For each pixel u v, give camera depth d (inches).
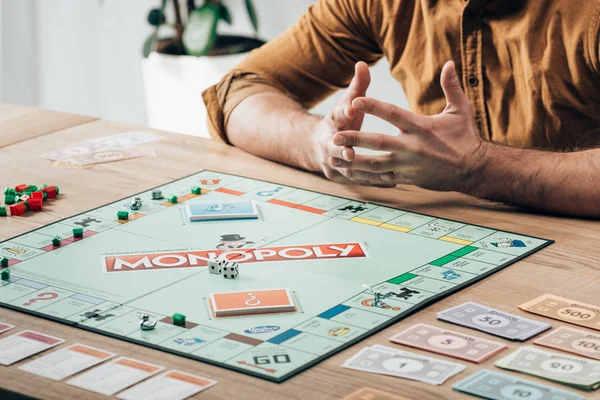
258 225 56.4
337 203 60.4
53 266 50.3
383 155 60.3
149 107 138.9
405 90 77.5
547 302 45.6
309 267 49.9
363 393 37.1
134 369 39.4
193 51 130.5
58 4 145.4
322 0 79.1
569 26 65.9
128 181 64.1
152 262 50.7
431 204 60.5
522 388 37.4
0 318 44.3
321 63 78.8
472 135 60.1
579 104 68.0
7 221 56.9
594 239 54.4
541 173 58.7
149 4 146.3
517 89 69.8
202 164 68.0
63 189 62.6
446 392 37.3
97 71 150.1
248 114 71.3
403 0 73.5
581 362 39.4
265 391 37.5
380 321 43.4
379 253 51.9
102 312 44.7
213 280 48.3
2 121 77.4
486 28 69.4
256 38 136.4
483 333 42.4
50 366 39.8
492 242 53.7
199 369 39.3
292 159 67.2
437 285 47.5
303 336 42.0
